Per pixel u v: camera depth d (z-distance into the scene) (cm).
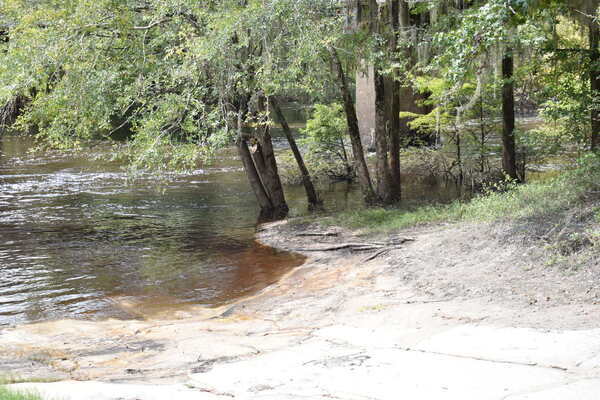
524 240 1145
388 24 1823
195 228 1880
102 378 720
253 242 1686
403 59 1803
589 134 1848
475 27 913
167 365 777
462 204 1686
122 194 2494
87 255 1569
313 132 2745
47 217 2056
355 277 1250
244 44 1432
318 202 2162
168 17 1638
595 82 1745
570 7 1541
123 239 1742
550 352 665
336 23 1560
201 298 1223
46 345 924
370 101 3328
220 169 3150
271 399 574
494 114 2306
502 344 712
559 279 973
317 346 798
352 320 957
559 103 1784
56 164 3306
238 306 1150
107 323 1059
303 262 1456
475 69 1407
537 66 1755
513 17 1175
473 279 1065
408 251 1338
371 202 1969
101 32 1630
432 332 809
